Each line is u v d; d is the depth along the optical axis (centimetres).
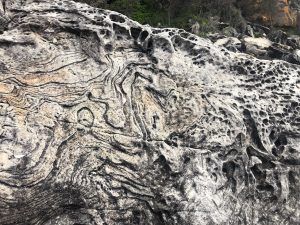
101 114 237
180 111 254
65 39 250
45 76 235
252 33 464
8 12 251
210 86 270
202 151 252
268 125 273
